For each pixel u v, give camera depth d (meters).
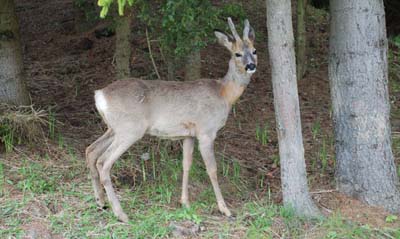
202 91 6.29
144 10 6.68
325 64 11.40
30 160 7.11
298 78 10.59
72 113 8.82
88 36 11.93
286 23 5.82
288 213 6.11
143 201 6.50
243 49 6.26
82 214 6.01
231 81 6.37
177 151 7.64
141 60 10.61
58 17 13.28
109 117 6.06
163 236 5.64
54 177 6.75
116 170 7.14
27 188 6.39
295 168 6.12
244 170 7.46
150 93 6.14
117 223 5.87
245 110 9.39
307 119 9.17
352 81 6.46
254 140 8.38
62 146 7.55
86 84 9.99
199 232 5.81
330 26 6.67
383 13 6.43
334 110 6.75
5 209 5.92
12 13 7.87
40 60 11.12
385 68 6.50
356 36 6.36
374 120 6.47
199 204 6.46
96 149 6.27
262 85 10.36
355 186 6.62
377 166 6.51
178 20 6.16
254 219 6.14
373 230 6.01
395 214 6.46
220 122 6.38
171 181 6.96
